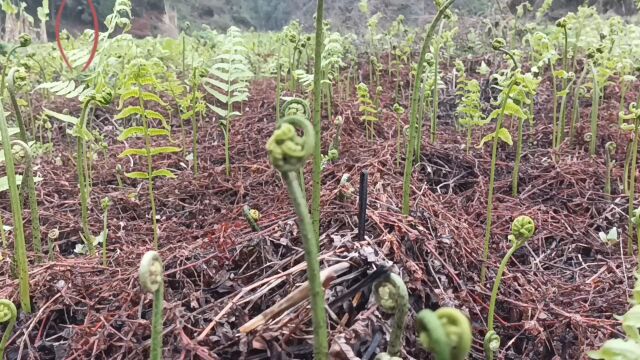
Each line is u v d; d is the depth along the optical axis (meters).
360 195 1.74
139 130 2.06
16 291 1.80
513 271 2.11
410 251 1.84
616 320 1.74
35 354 1.59
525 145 3.57
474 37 6.17
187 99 3.30
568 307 1.88
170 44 5.38
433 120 3.46
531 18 8.38
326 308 1.45
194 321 1.53
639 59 4.56
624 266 2.13
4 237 2.09
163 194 2.85
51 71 4.78
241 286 1.69
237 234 1.97
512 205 2.74
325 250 1.74
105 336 1.53
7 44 5.11
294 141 0.87
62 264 1.89
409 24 9.76
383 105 4.60
